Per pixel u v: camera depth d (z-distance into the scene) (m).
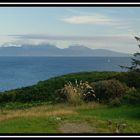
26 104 32.78
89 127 17.28
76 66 166.50
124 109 26.14
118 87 29.86
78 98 29.27
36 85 37.41
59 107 28.12
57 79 37.69
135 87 31.38
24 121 18.73
